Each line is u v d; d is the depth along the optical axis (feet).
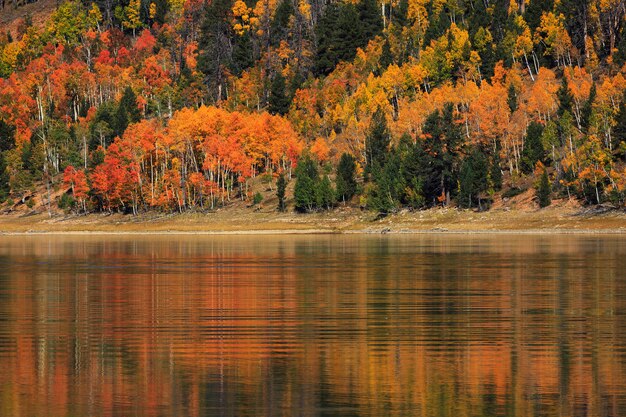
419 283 341.21
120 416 142.92
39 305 281.95
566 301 280.10
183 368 178.40
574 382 164.04
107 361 186.09
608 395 154.51
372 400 151.94
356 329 226.58
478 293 304.50
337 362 184.03
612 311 256.32
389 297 296.10
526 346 200.34
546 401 150.61
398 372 173.78
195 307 274.57
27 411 146.00
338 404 149.59
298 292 314.55
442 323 235.61
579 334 215.92
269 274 390.01
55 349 200.34
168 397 154.71
